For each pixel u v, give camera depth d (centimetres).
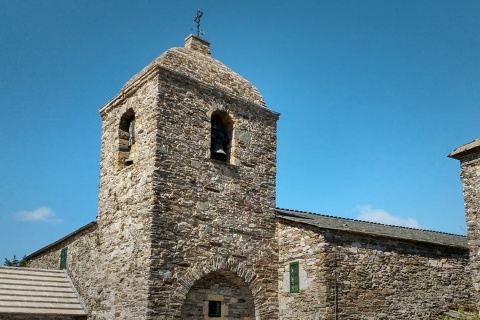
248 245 1419
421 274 1501
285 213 1623
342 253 1348
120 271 1334
